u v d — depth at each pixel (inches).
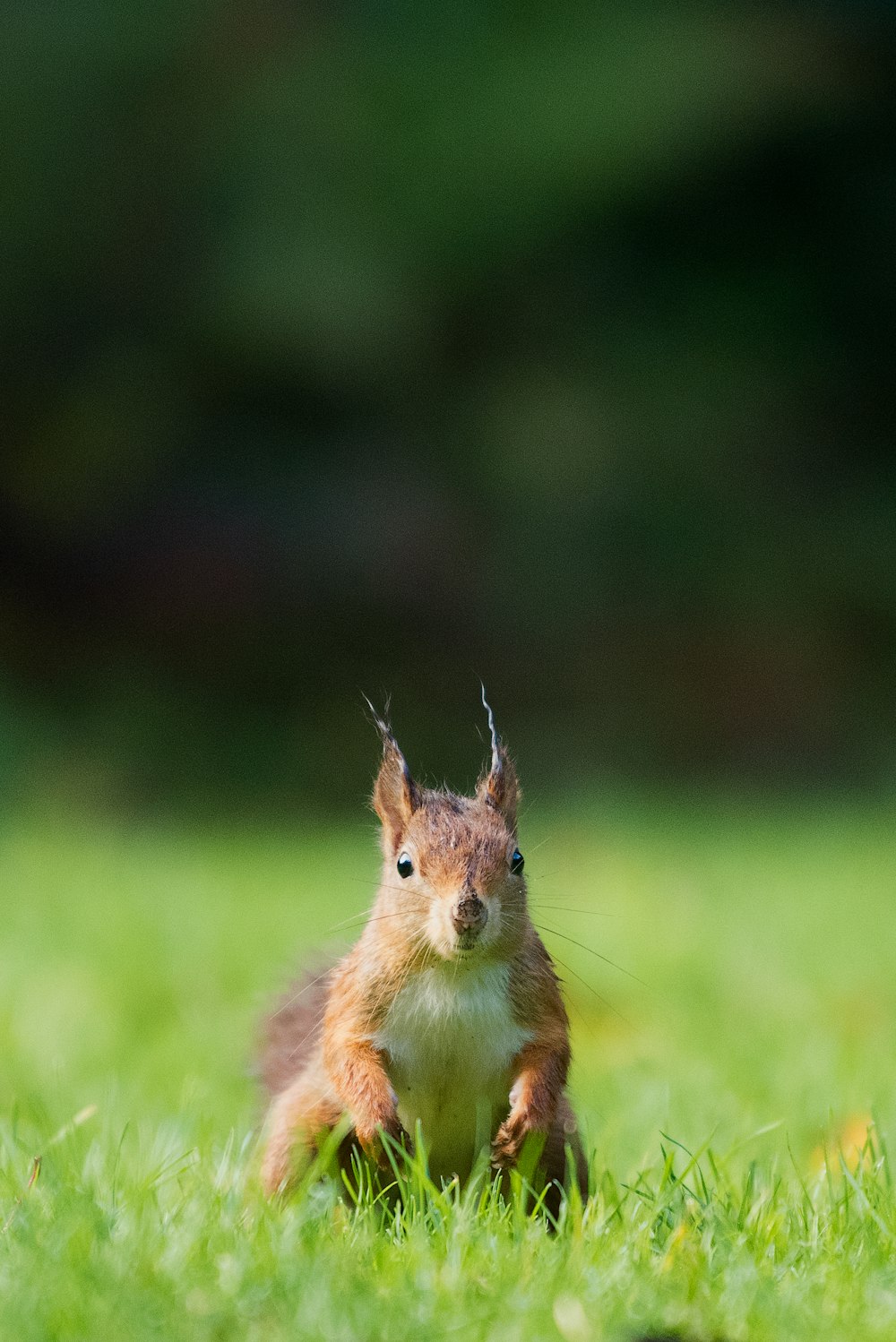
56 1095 250.7
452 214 916.6
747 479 947.3
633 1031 319.9
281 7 928.9
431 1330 127.7
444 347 950.4
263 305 903.7
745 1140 192.5
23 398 928.3
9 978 356.5
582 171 916.6
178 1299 132.5
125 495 930.7
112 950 390.3
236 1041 300.4
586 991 351.6
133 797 755.4
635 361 950.4
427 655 909.2
